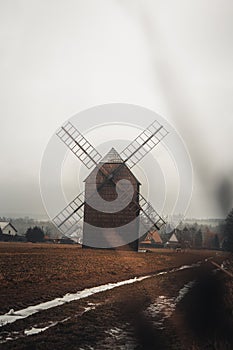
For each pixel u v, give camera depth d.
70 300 18.66
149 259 50.44
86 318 15.04
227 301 19.52
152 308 18.19
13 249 56.75
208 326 14.59
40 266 31.83
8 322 13.51
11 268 28.86
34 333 12.37
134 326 14.39
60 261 37.75
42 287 21.75
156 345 12.11
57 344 11.37
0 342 11.09
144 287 25.52
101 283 25.84
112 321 14.95
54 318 14.61
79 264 36.03
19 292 19.45
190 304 19.47
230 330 13.96
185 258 58.06
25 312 15.21
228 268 33.50
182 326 14.60
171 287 26.27
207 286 26.36
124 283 26.91
